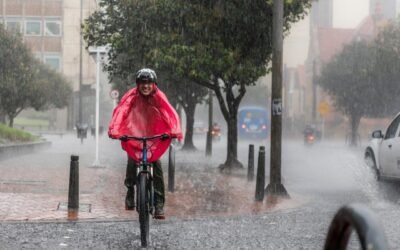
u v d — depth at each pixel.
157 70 23.55
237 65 18.77
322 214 10.52
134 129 7.22
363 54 47.75
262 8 17.86
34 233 8.13
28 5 80.88
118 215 9.89
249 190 14.32
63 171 18.47
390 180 13.08
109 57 23.33
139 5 19.06
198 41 18.70
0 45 39.31
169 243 7.54
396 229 8.73
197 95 32.50
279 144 13.30
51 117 80.50
